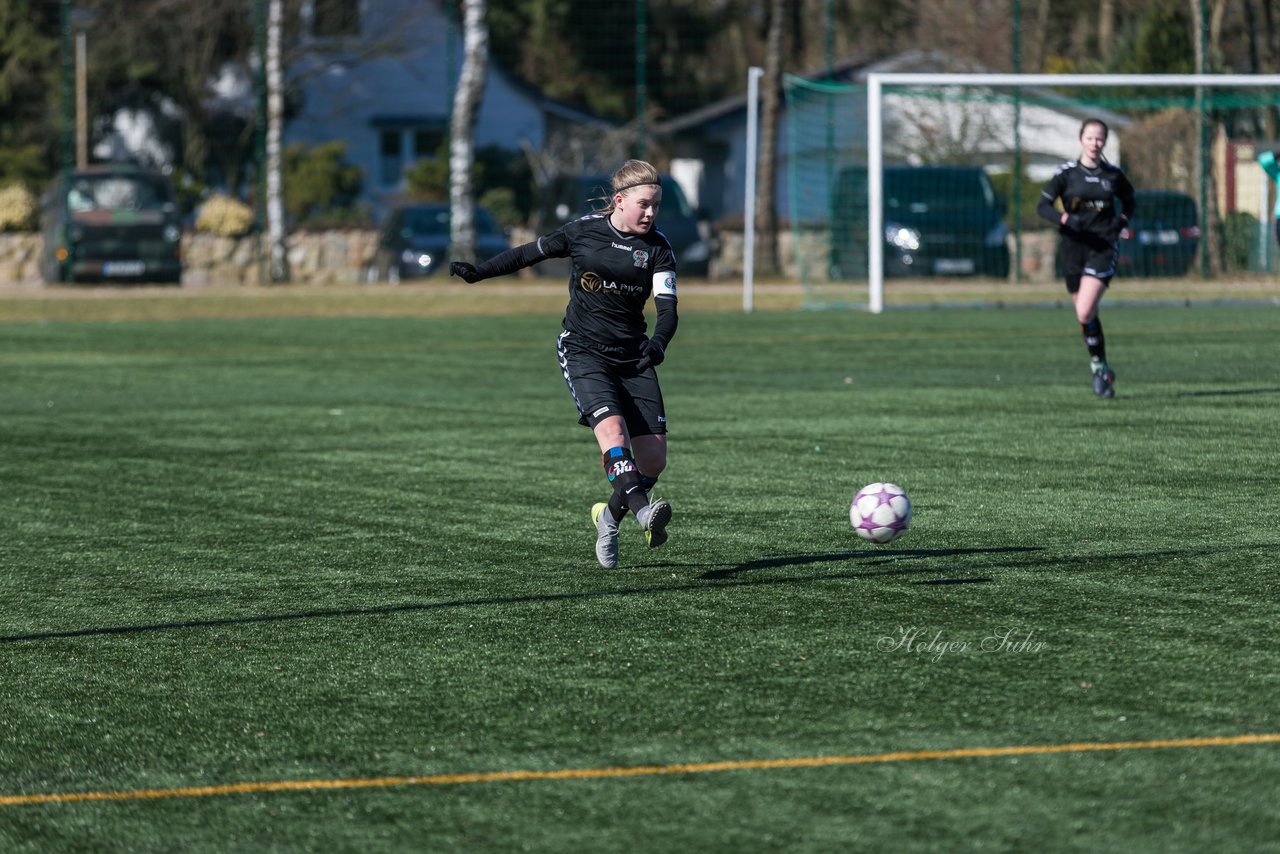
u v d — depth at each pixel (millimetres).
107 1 149250
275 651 21078
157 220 115812
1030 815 14828
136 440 41531
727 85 173500
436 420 44625
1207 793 15289
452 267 24781
